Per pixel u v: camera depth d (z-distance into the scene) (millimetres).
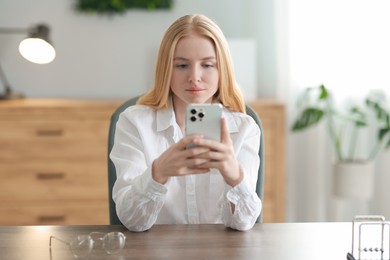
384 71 3492
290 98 3586
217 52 1519
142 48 3713
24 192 3340
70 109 3295
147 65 3727
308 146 3658
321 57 3545
